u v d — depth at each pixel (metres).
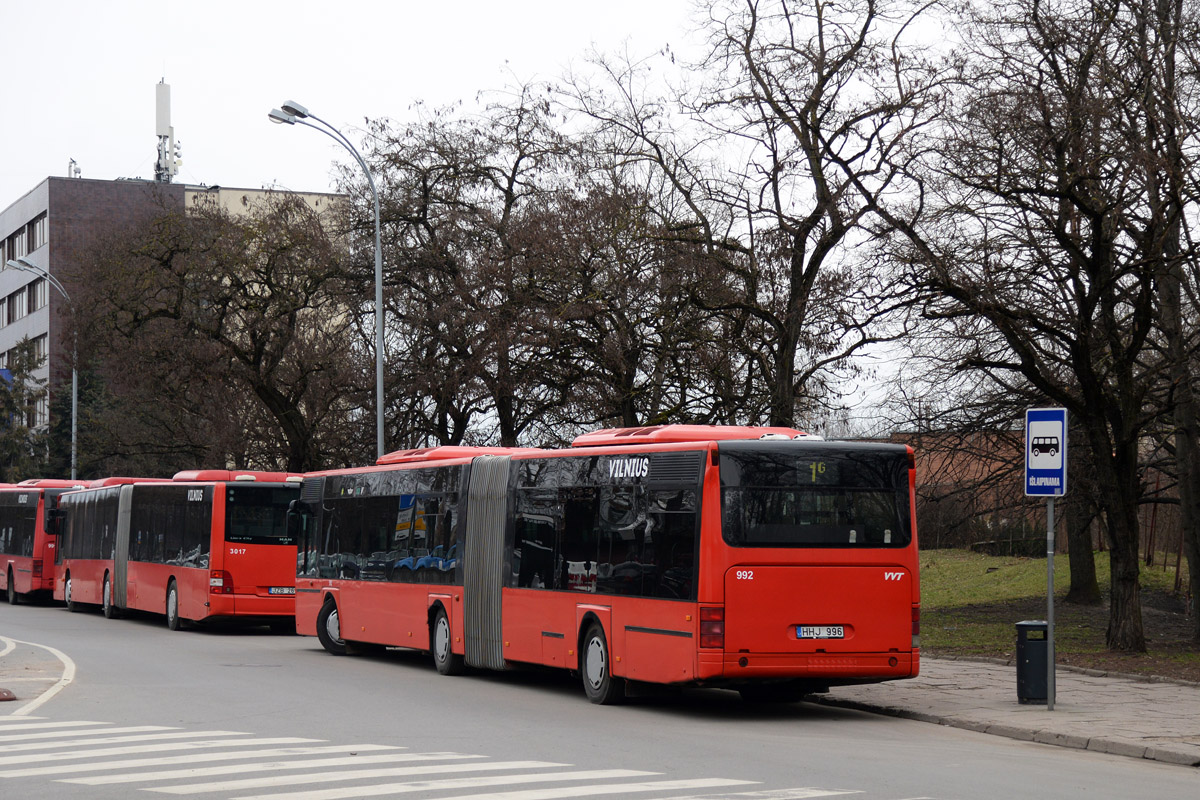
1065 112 20.36
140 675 20.47
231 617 30.03
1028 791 10.19
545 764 11.31
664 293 30.00
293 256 41.75
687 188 30.08
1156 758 12.41
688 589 15.46
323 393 43.88
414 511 22.89
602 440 18.12
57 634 30.69
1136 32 21.02
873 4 25.80
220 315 42.28
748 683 15.52
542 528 18.89
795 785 10.23
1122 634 21.91
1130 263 20.95
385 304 39.38
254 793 9.73
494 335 33.25
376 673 21.47
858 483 15.88
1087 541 34.28
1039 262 21.70
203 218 42.91
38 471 74.88
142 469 57.94
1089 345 21.73
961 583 41.09
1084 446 26.64
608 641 16.98
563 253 32.25
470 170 38.66
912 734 14.19
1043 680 16.08
